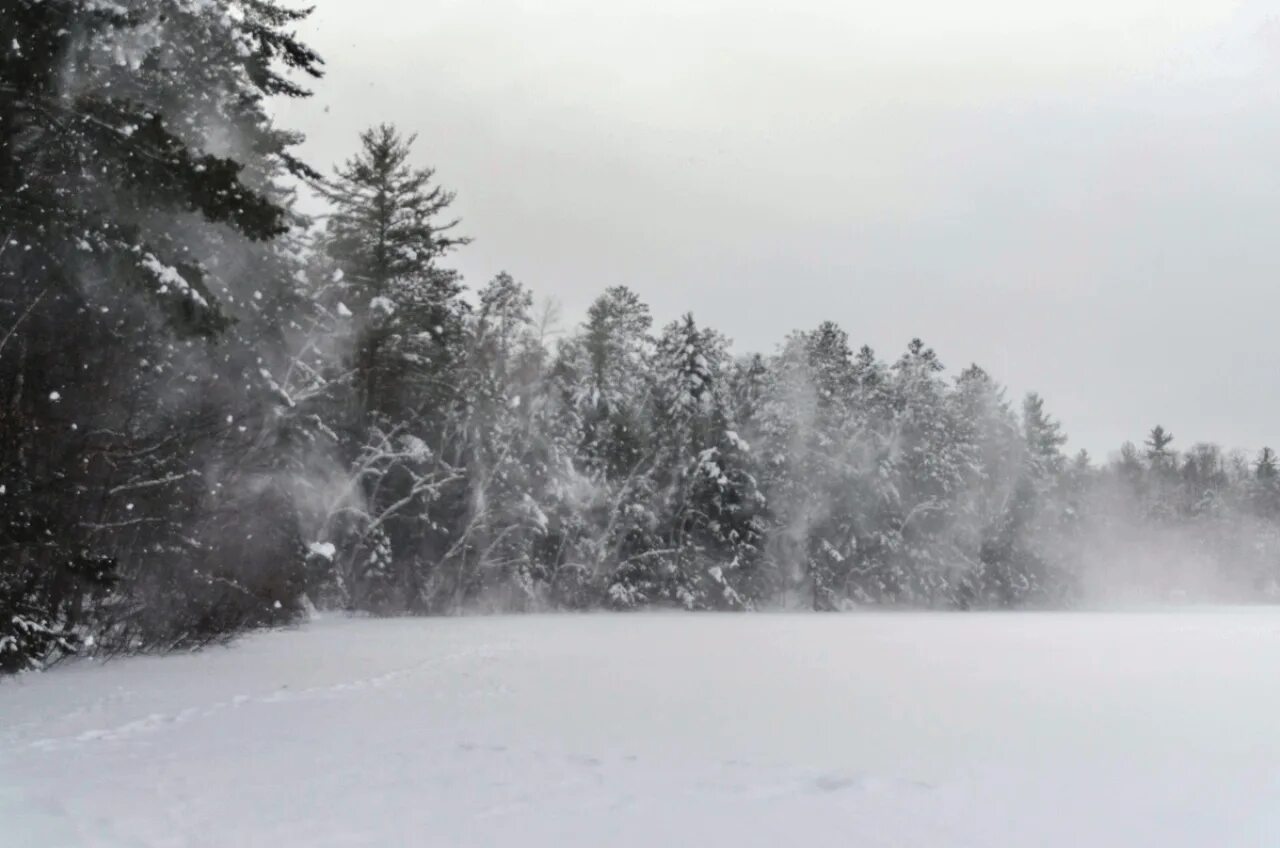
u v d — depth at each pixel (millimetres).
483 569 47969
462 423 46500
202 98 18391
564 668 16422
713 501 56031
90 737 9031
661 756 8305
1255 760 8406
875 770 7816
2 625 13547
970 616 48031
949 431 69938
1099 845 5707
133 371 17344
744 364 67250
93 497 16469
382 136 39750
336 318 32469
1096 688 13977
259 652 19516
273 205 13281
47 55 12375
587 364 58594
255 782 7109
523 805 6457
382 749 8500
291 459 26656
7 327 15039
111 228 13742
